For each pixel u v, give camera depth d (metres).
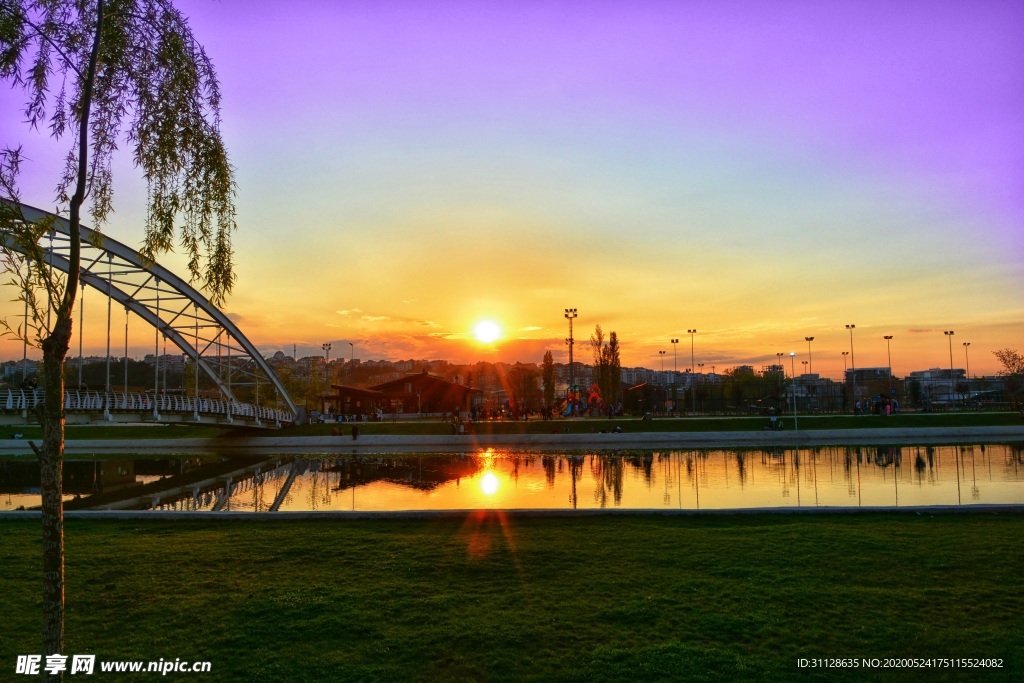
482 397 124.19
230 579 11.05
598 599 9.97
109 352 45.38
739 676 7.56
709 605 9.67
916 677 7.53
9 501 27.16
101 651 8.37
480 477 33.22
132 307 50.84
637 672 7.65
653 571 11.25
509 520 15.38
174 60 7.04
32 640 8.70
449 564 11.71
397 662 8.01
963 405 90.19
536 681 7.51
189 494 29.09
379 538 13.57
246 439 54.41
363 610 9.61
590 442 51.91
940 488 27.17
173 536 14.02
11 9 6.53
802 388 106.81
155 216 7.18
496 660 8.00
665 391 100.12
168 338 54.56
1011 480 29.50
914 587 10.34
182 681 7.61
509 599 9.99
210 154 7.24
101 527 15.07
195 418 47.69
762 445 49.06
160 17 7.06
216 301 7.36
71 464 41.94
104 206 7.17
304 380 139.88
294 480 33.47
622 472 34.28
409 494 27.48
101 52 6.86
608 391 81.12
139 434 61.84
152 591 10.50
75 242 6.09
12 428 58.19
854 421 58.91
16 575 11.35
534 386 104.31
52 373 5.86
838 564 11.48
